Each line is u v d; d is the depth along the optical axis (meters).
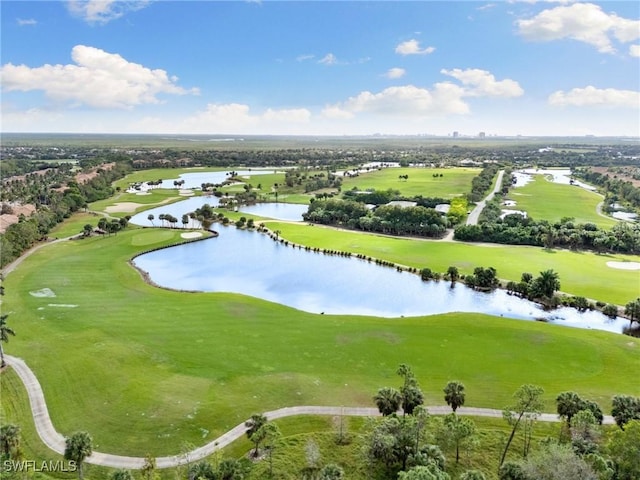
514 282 107.94
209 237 161.38
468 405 58.47
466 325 83.50
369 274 121.12
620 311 93.88
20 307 88.69
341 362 69.25
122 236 155.38
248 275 119.81
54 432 52.19
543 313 95.69
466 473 41.91
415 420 49.09
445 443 49.81
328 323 84.25
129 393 59.62
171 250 144.38
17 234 132.88
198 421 54.41
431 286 111.81
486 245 148.00
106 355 69.31
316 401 59.09
